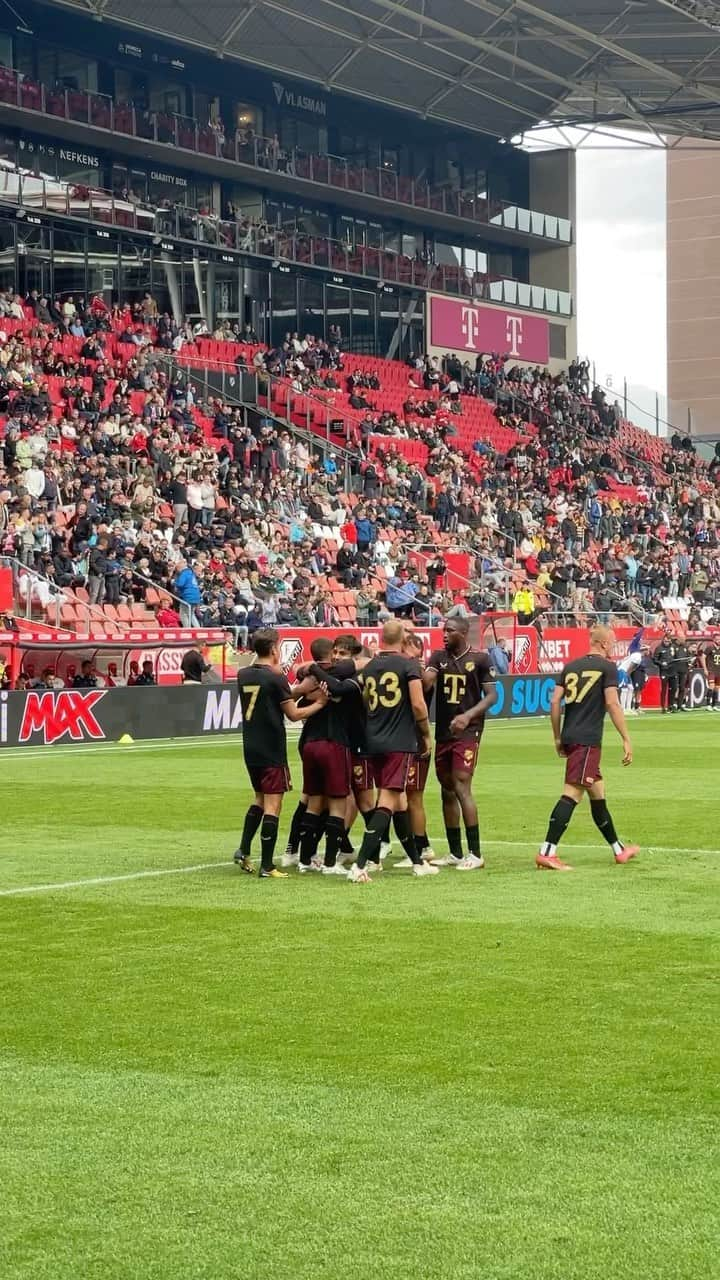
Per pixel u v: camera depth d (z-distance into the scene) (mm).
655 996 7613
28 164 44062
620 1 42969
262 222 49531
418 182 55312
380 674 11609
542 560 43562
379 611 36062
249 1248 4590
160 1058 6582
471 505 44188
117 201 44938
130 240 45594
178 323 47031
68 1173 5207
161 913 10133
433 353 55406
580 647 40750
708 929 9414
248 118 49750
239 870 12133
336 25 45562
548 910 10148
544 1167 5215
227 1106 5910
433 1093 6047
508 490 47375
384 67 49625
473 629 12500
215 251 47625
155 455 36000
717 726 31844
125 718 27375
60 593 29609
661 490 54844
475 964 8414
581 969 8258
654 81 50031
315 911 10180
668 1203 4891
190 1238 4664
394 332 54250
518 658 38344
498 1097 5984
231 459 39938
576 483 50875
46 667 28156
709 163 76438
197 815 15922
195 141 46844
